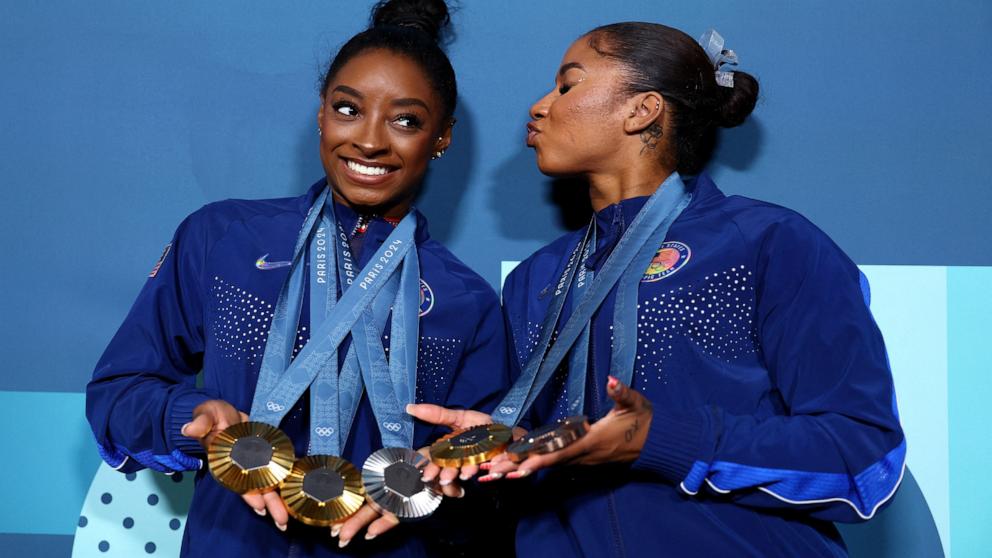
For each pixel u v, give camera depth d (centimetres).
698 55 449
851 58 542
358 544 397
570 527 393
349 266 434
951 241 532
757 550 368
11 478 512
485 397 446
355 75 430
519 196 537
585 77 441
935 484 508
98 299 525
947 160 537
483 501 427
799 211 535
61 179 531
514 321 460
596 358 407
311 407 397
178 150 535
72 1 540
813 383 373
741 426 360
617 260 415
